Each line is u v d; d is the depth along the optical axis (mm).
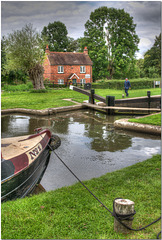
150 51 53094
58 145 8891
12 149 6336
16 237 3244
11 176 4797
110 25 47031
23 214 3783
